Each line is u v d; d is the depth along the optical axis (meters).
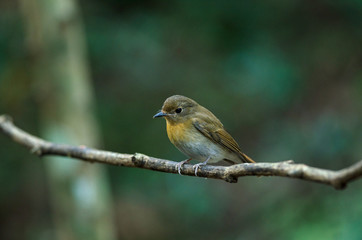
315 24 13.60
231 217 13.02
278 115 13.57
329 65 13.96
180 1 12.25
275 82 12.06
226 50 12.32
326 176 4.04
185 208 12.56
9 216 12.88
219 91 12.56
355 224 9.89
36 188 12.70
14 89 11.67
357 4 12.94
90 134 9.68
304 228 10.82
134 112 12.33
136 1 12.41
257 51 12.10
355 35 13.66
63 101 9.38
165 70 12.44
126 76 12.42
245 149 13.17
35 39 9.44
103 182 9.70
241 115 13.16
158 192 12.48
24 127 12.12
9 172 12.33
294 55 13.30
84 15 12.12
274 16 12.94
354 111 13.19
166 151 12.02
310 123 13.25
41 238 12.49
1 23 11.70
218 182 13.58
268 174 4.66
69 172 9.17
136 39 11.77
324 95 13.70
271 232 12.09
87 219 9.22
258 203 13.09
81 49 9.90
